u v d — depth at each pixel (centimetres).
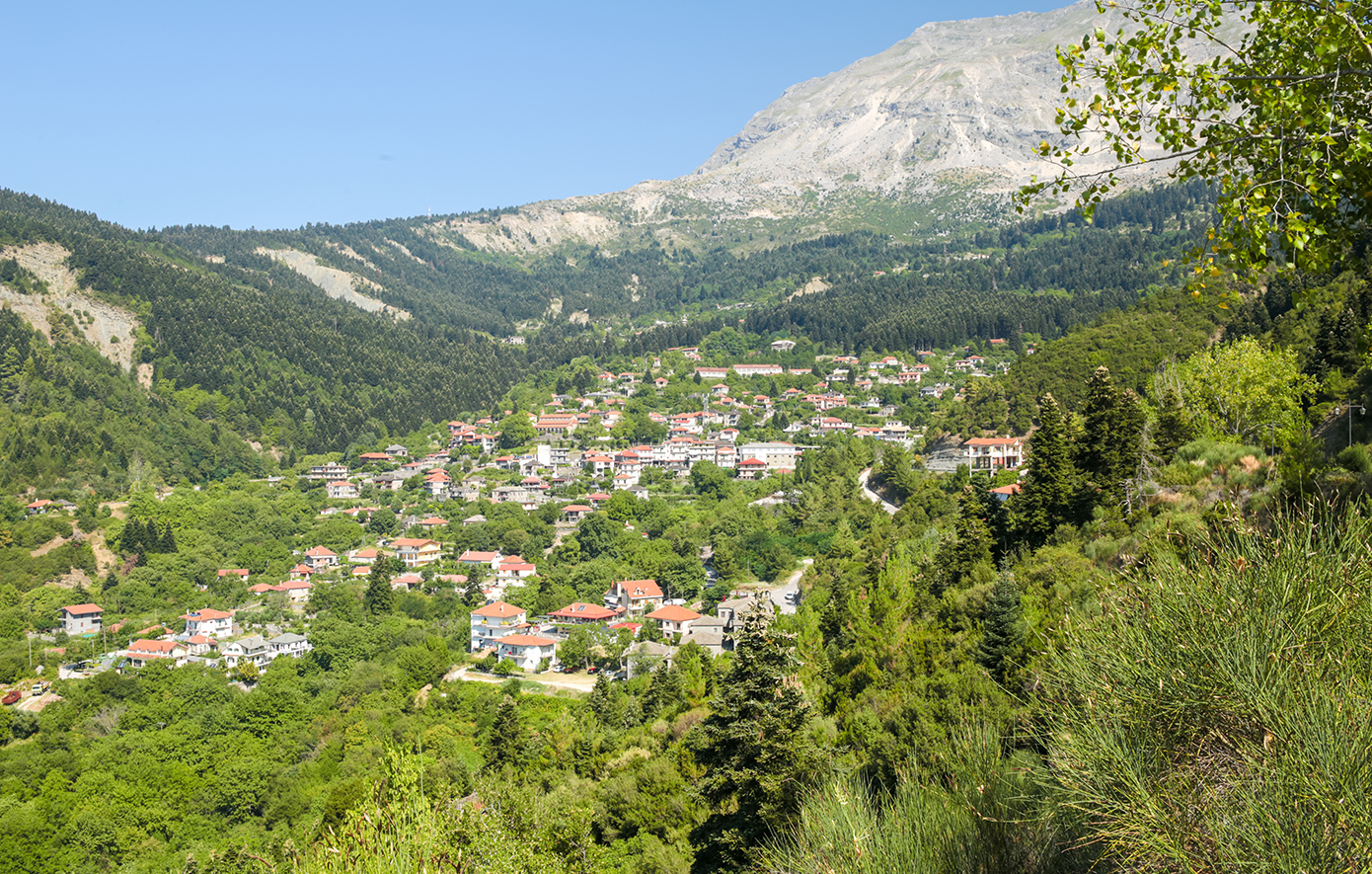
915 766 640
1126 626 532
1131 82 1137
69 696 8406
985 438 11450
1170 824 466
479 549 13975
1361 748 429
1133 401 4762
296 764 7375
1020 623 2378
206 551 13588
